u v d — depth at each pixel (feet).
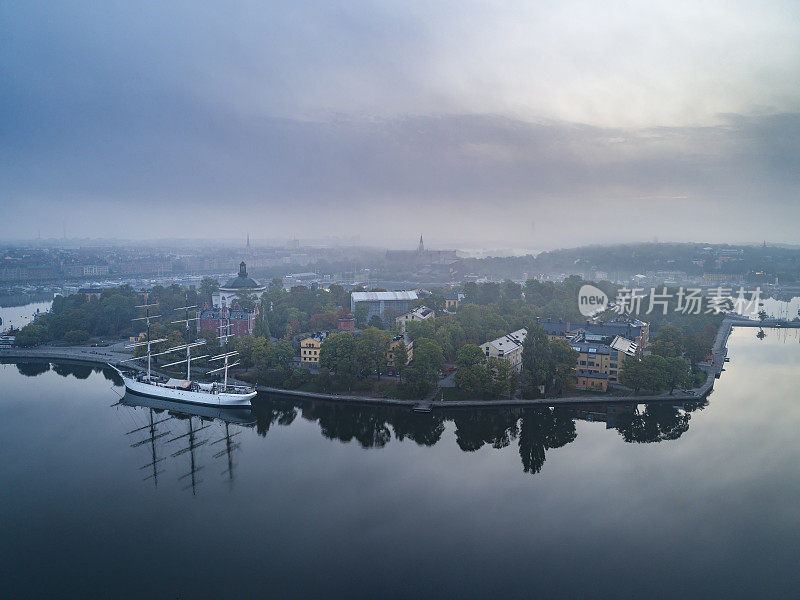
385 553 383.45
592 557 380.17
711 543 397.80
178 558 376.89
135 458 549.54
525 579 355.97
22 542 396.57
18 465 531.09
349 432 623.36
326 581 352.08
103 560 375.04
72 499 460.96
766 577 359.87
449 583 350.64
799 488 479.82
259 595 337.52
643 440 595.47
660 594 342.03
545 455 554.05
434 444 585.63
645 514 436.76
